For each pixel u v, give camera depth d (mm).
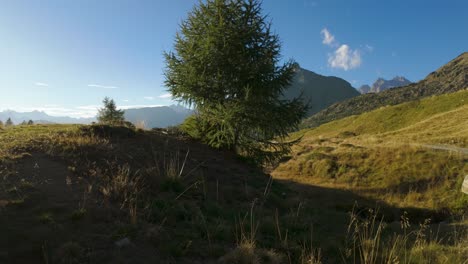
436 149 23531
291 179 24000
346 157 25656
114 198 5898
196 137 14406
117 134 10977
